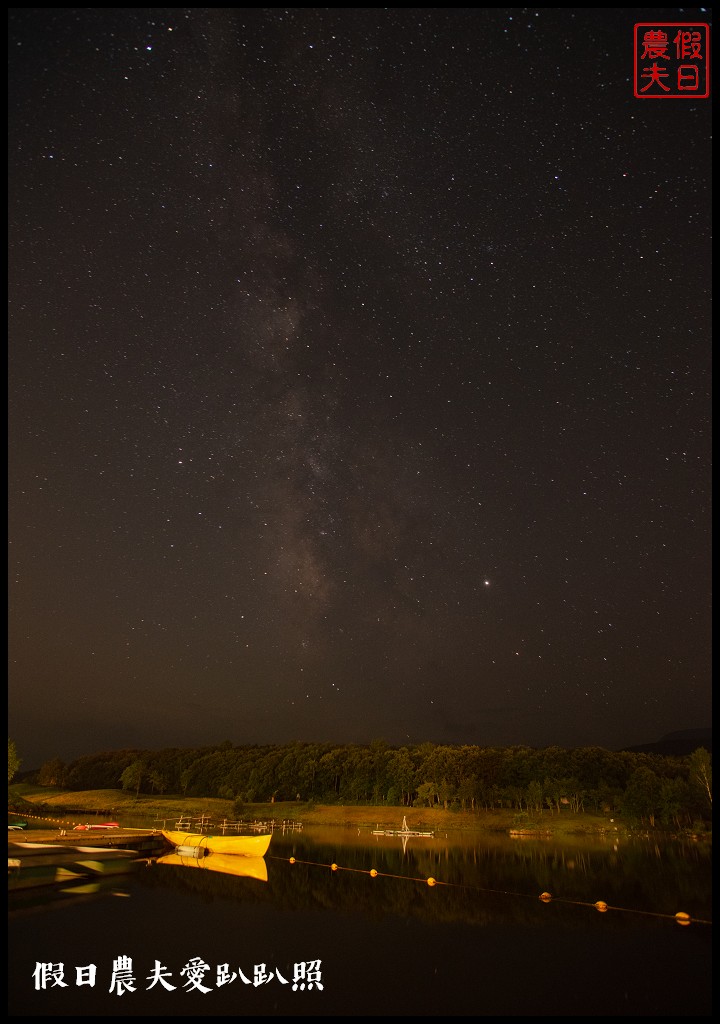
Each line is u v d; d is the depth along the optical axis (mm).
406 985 16156
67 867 30984
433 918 23844
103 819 81500
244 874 35344
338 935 20891
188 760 154000
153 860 39562
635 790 85000
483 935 21266
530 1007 14883
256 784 126562
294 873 36438
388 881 33531
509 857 47938
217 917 23000
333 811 103938
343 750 129125
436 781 106562
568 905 26812
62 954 17938
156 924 21578
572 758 102875
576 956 18891
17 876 28359
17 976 16141
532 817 91375
